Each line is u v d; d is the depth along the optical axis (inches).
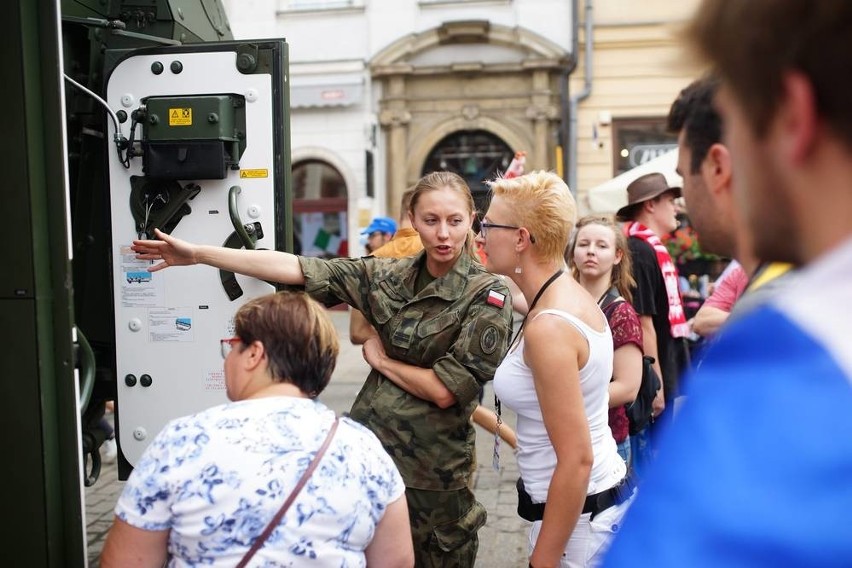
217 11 147.1
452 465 97.1
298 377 63.8
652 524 21.7
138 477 57.3
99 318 124.6
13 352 81.2
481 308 96.9
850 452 19.2
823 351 20.5
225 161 108.1
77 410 83.5
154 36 124.6
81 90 116.3
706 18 24.9
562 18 542.0
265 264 100.3
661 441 24.4
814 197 22.8
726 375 22.0
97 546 155.5
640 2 532.7
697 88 40.0
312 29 564.4
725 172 36.4
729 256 39.3
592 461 73.4
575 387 73.4
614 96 541.3
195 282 111.1
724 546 19.7
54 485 82.8
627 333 115.0
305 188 580.4
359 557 60.2
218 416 59.1
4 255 81.0
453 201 97.3
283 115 108.8
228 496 55.7
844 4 21.3
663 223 159.5
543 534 72.8
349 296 102.0
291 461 57.5
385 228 263.0
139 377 113.1
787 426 19.9
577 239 122.7
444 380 94.0
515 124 557.6
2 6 79.6
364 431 63.6
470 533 100.0
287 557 56.0
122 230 112.0
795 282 24.0
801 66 22.0
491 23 548.4
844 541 18.7
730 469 20.3
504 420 244.5
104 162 114.0
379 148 567.8
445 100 561.6
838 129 22.0
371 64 558.6
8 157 80.4
